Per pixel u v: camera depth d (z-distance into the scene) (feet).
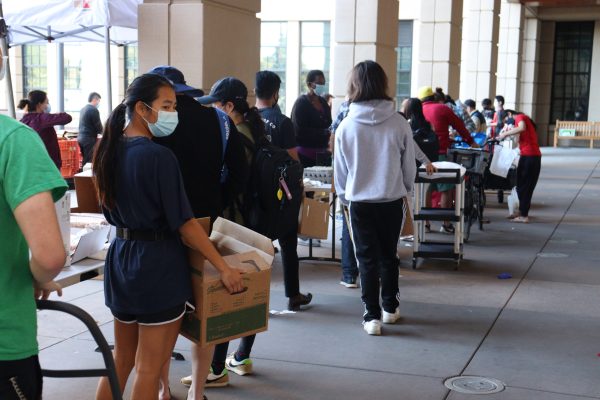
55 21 31.35
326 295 21.12
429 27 51.85
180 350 16.52
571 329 18.13
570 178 56.39
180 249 10.28
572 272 24.53
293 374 15.07
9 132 7.06
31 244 6.94
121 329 10.77
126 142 10.07
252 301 10.68
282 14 83.20
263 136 14.88
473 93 65.92
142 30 24.18
